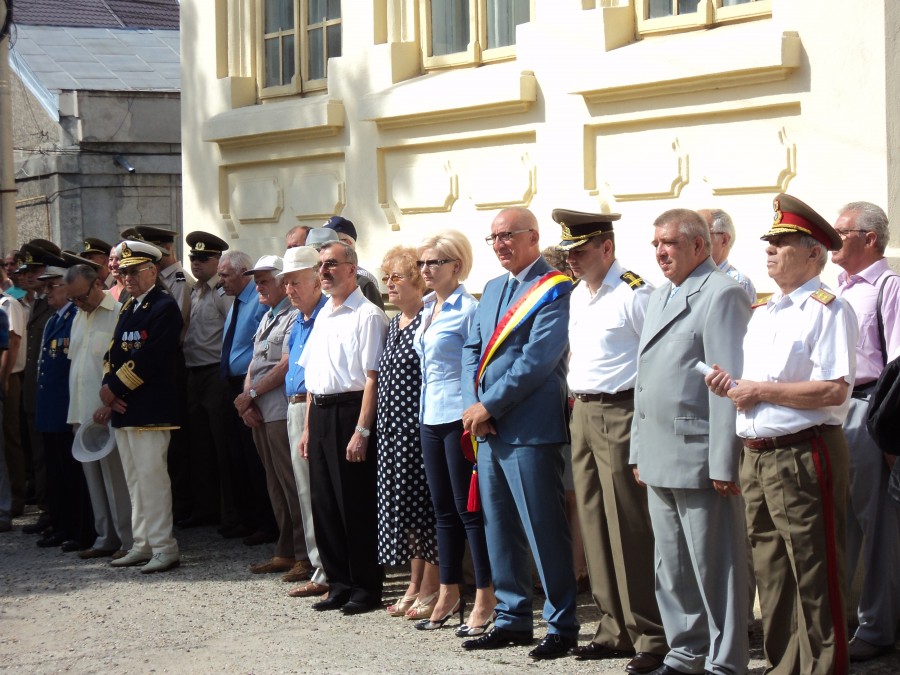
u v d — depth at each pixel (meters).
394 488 6.34
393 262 6.44
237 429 8.41
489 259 8.33
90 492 8.38
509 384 5.61
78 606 7.04
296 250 7.02
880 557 5.55
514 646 5.89
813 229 4.85
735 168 6.89
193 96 10.68
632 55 7.24
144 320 7.85
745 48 6.68
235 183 10.37
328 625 6.42
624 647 5.66
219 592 7.23
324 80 9.77
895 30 6.29
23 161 16.52
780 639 5.11
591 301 5.59
